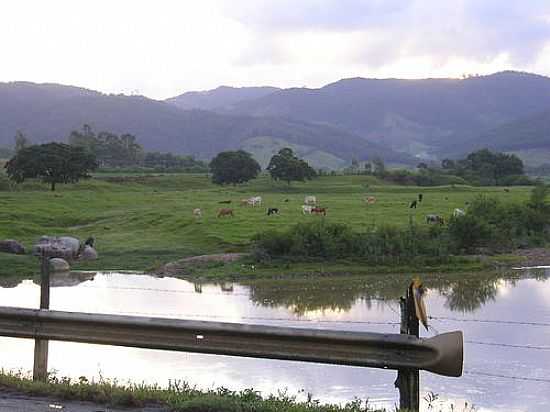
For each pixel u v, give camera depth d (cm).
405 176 17512
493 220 6819
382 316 3195
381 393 1706
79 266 5281
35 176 12850
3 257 5156
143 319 937
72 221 8456
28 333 988
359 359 859
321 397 1634
